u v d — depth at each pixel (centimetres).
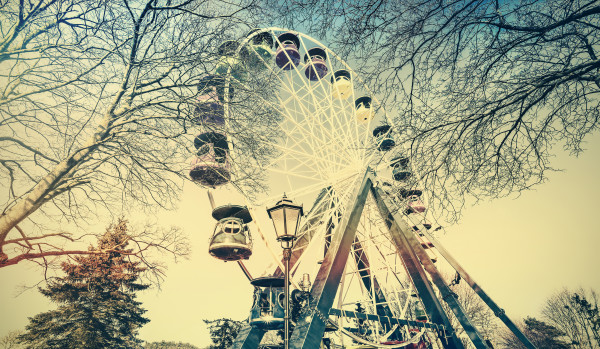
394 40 516
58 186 567
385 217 1265
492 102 477
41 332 2028
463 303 3788
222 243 1013
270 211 545
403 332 1572
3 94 580
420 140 536
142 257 830
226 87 741
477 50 517
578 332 4097
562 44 477
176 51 661
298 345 647
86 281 2256
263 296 938
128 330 2355
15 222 484
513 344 4616
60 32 608
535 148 521
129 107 652
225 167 780
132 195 759
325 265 831
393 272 1717
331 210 1483
